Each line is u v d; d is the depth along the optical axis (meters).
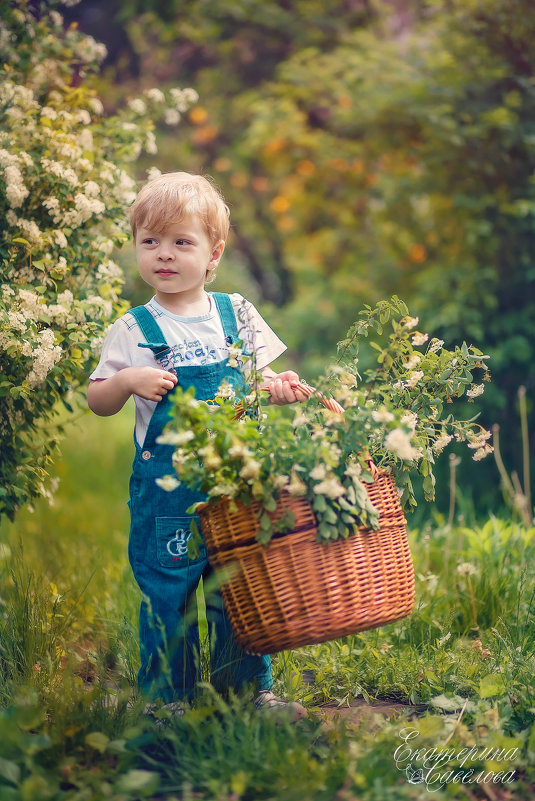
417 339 2.46
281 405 2.40
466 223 5.29
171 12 5.98
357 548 2.13
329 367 2.29
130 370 2.32
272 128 6.79
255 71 6.91
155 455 2.36
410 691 2.56
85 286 3.10
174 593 2.33
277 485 2.03
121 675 2.57
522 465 5.01
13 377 2.76
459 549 3.50
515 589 3.08
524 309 5.10
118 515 5.14
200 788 1.96
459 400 5.06
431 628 2.93
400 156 5.95
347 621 2.09
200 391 2.41
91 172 3.17
